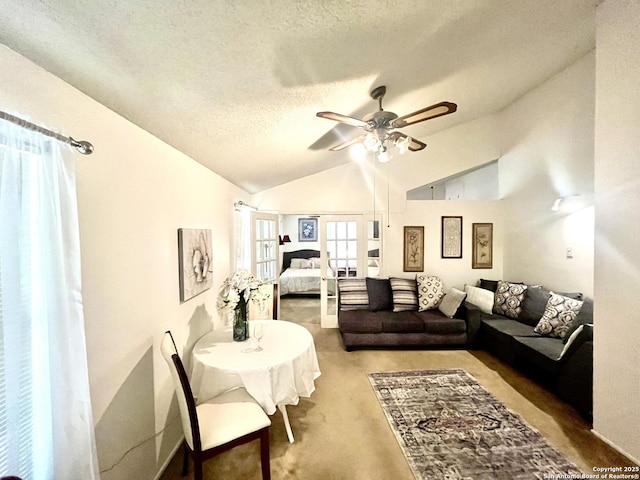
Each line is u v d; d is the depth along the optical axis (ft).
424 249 15.79
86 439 3.72
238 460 6.40
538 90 12.80
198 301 8.37
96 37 3.36
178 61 4.20
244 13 3.71
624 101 6.18
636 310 6.00
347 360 11.64
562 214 11.72
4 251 2.97
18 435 3.08
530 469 5.99
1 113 2.86
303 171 14.39
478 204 15.64
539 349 9.18
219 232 10.41
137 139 5.51
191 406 4.87
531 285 12.96
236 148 8.42
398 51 5.97
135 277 5.39
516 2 5.86
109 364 4.67
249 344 7.32
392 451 6.59
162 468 6.15
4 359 2.97
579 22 7.70
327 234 16.01
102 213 4.56
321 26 4.41
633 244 6.05
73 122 4.00
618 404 6.38
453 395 8.89
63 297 3.53
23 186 3.24
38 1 2.76
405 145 8.28
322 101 7.11
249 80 5.24
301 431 7.30
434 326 12.49
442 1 4.85
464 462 6.22
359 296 14.46
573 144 11.14
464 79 9.20
